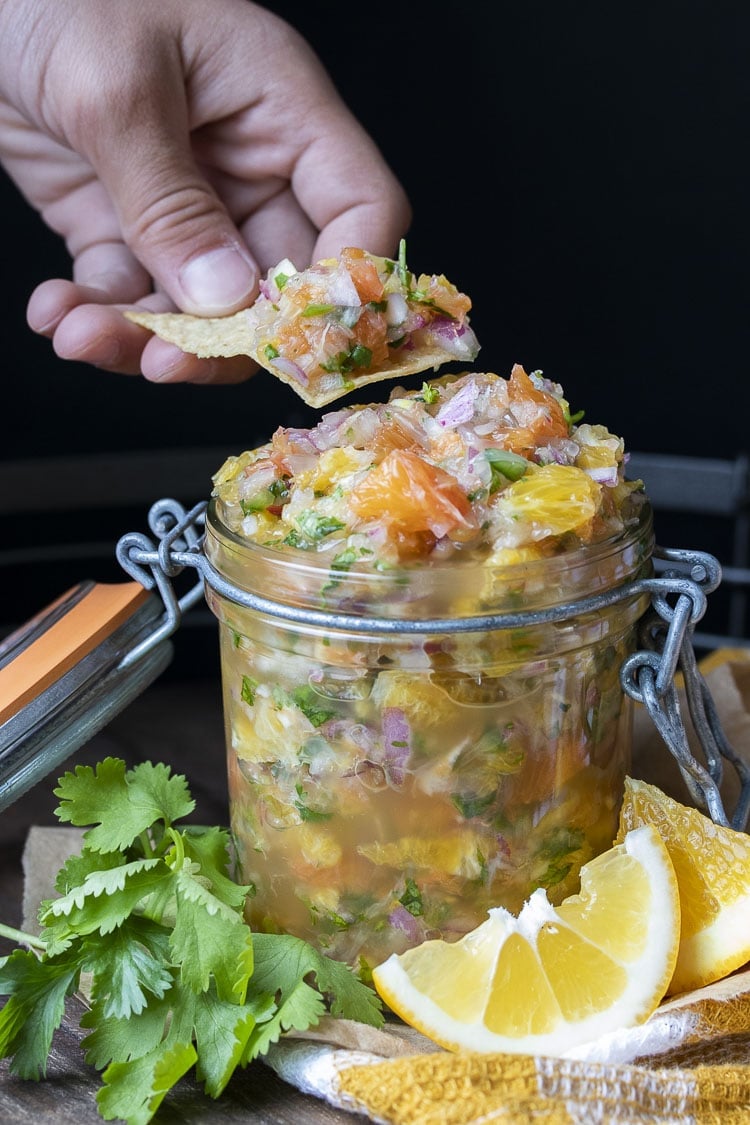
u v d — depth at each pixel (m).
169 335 0.56
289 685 0.46
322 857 0.47
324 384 0.51
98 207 0.68
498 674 0.45
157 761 0.60
